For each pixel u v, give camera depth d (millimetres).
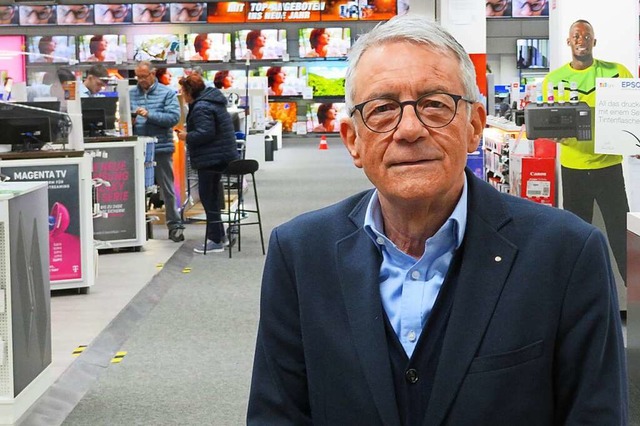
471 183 1584
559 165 6457
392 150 1488
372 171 1520
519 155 6730
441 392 1475
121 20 24594
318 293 1584
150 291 7285
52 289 7043
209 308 6793
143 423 4359
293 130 25234
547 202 6496
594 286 1495
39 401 4621
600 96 5551
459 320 1489
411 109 1468
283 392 1639
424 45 1487
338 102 25219
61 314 6473
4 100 8883
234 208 12328
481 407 1466
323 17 24641
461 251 1537
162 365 5340
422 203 1519
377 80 1483
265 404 1648
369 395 1516
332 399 1556
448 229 1523
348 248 1588
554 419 1549
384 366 1507
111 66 24281
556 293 1493
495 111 12688
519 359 1476
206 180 9133
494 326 1481
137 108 9609
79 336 5844
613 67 6371
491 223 1533
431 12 12164
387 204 1569
